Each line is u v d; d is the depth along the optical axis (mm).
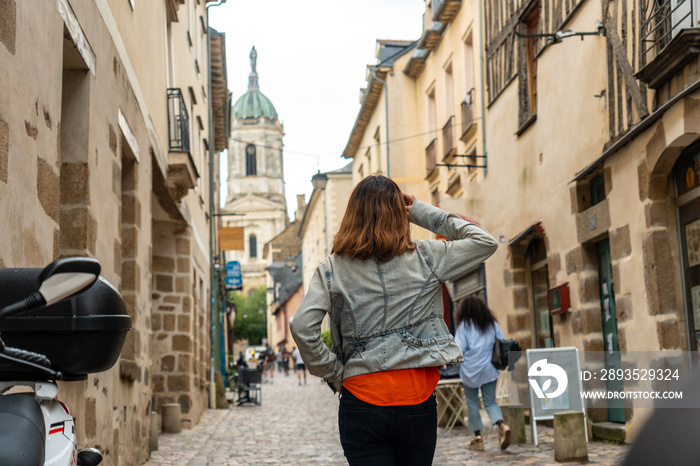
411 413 2521
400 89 23062
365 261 2609
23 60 4125
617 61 8281
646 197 7676
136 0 8547
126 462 7469
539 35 9000
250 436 11820
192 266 14625
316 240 48719
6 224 3756
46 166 4570
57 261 1689
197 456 9328
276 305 79938
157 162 10086
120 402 7191
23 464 1682
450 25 18156
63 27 5125
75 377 2295
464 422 11430
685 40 6430
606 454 7605
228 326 36094
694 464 851
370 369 2531
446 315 14133
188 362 13711
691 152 7215
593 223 9047
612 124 8492
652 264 7590
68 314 2199
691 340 7422
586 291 9383
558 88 10195
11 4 3900
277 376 48812
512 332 12461
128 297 8039
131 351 7895
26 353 1995
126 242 8117
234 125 115875
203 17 19297
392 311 2564
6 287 2238
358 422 2529
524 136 11758
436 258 2631
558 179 10281
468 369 8383
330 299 2619
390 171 22797
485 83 14422
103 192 6418
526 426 11188
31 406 1880
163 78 11164
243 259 110312
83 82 5895
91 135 5969
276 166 115812
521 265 12414
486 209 14008
